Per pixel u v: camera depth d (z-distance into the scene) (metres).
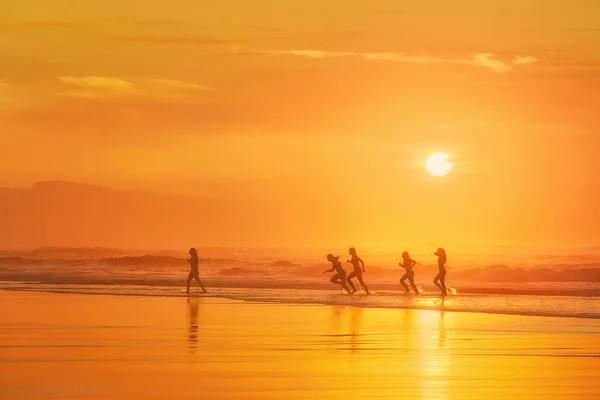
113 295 118.19
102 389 37.75
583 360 47.97
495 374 42.50
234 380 40.34
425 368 44.56
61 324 69.69
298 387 38.56
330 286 158.50
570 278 179.38
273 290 141.25
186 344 55.34
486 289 145.25
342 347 53.97
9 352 50.72
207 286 157.38
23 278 187.12
